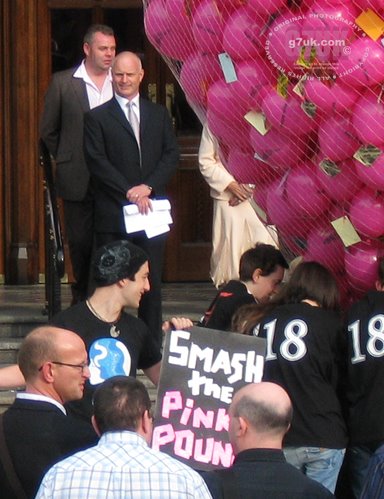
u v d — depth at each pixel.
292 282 8.45
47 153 12.23
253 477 6.48
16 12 14.32
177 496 6.10
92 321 8.03
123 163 11.16
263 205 8.48
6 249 14.49
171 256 14.77
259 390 6.57
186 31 8.31
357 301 8.38
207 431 7.89
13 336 12.46
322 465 8.25
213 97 8.09
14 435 6.77
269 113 7.86
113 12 14.61
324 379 8.31
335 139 7.75
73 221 12.08
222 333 7.96
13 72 14.35
